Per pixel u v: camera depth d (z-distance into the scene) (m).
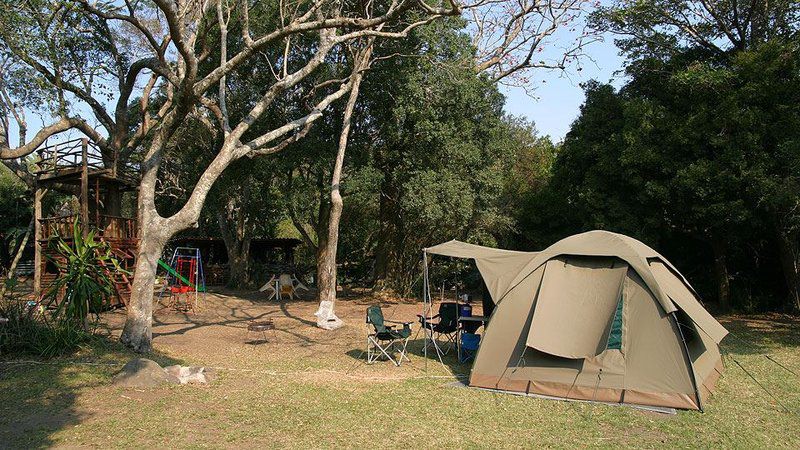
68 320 9.88
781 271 19.31
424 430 6.50
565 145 20.12
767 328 15.34
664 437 6.48
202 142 21.50
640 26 17.75
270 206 20.56
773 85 14.64
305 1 14.59
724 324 16.09
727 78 15.19
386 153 19.59
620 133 16.77
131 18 10.00
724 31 17.53
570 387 7.94
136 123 19.41
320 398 7.73
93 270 10.64
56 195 30.02
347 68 17.77
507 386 8.32
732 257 20.09
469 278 26.20
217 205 23.17
